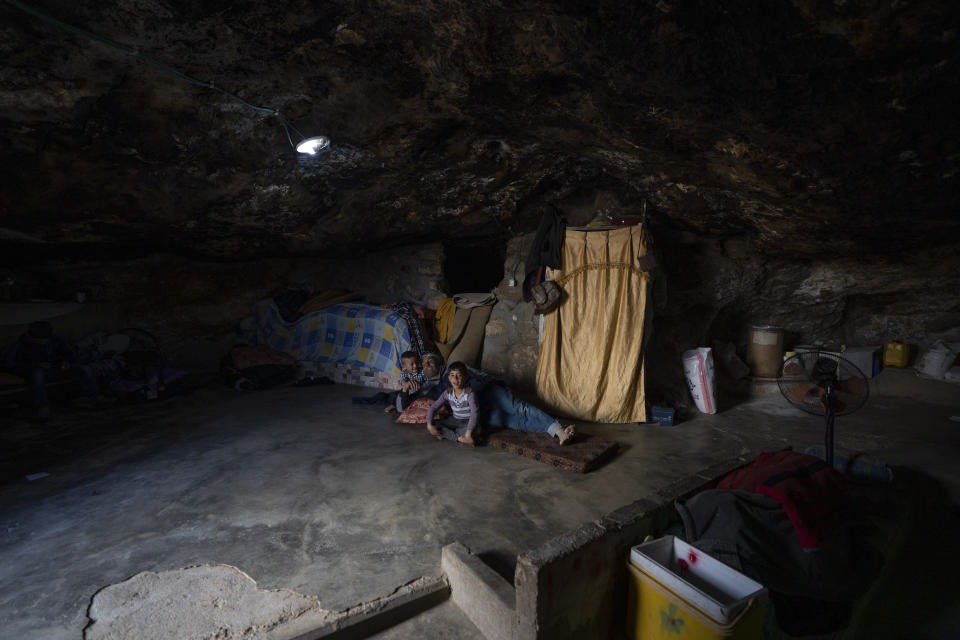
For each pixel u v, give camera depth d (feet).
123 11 7.55
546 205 18.92
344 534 9.52
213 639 6.79
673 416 16.31
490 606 7.22
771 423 16.56
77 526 9.75
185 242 19.79
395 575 8.27
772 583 8.21
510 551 8.96
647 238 16.37
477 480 11.89
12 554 8.80
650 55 7.95
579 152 13.78
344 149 13.71
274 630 6.91
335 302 22.76
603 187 18.07
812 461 9.87
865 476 11.37
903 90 7.48
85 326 20.24
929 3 5.86
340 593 7.78
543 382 17.52
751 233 17.04
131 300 21.26
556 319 17.37
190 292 22.38
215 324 23.03
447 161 14.73
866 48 6.81
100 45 8.42
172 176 13.89
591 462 12.55
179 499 10.87
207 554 8.82
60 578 8.11
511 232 21.01
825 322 21.71
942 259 17.15
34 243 17.44
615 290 16.52
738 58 7.61
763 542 8.41
